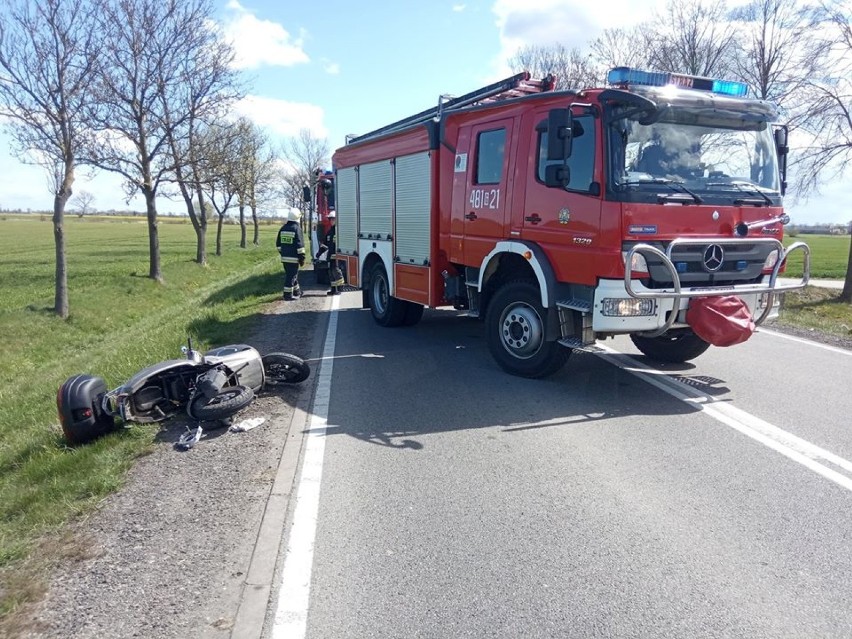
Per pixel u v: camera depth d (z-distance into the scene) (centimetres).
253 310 1272
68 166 1460
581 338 636
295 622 294
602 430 542
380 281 1045
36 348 1312
